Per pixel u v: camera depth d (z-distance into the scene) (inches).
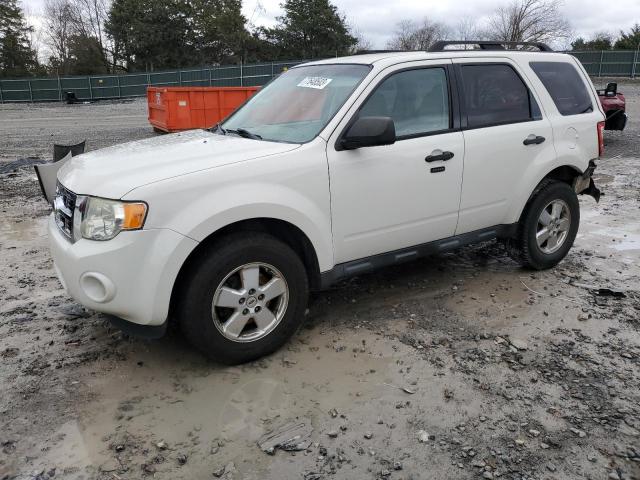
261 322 137.7
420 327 158.6
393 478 101.3
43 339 152.6
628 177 365.7
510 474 102.0
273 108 166.6
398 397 125.1
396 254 161.8
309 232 139.0
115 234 117.9
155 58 2145.7
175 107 584.1
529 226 189.6
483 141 169.6
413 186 156.3
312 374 134.6
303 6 2127.2
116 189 119.3
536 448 108.7
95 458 106.7
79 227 123.6
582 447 108.8
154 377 134.0
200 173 124.2
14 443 110.9
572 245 208.1
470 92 171.2
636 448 108.4
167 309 122.4
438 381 131.3
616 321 161.3
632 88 1179.9
